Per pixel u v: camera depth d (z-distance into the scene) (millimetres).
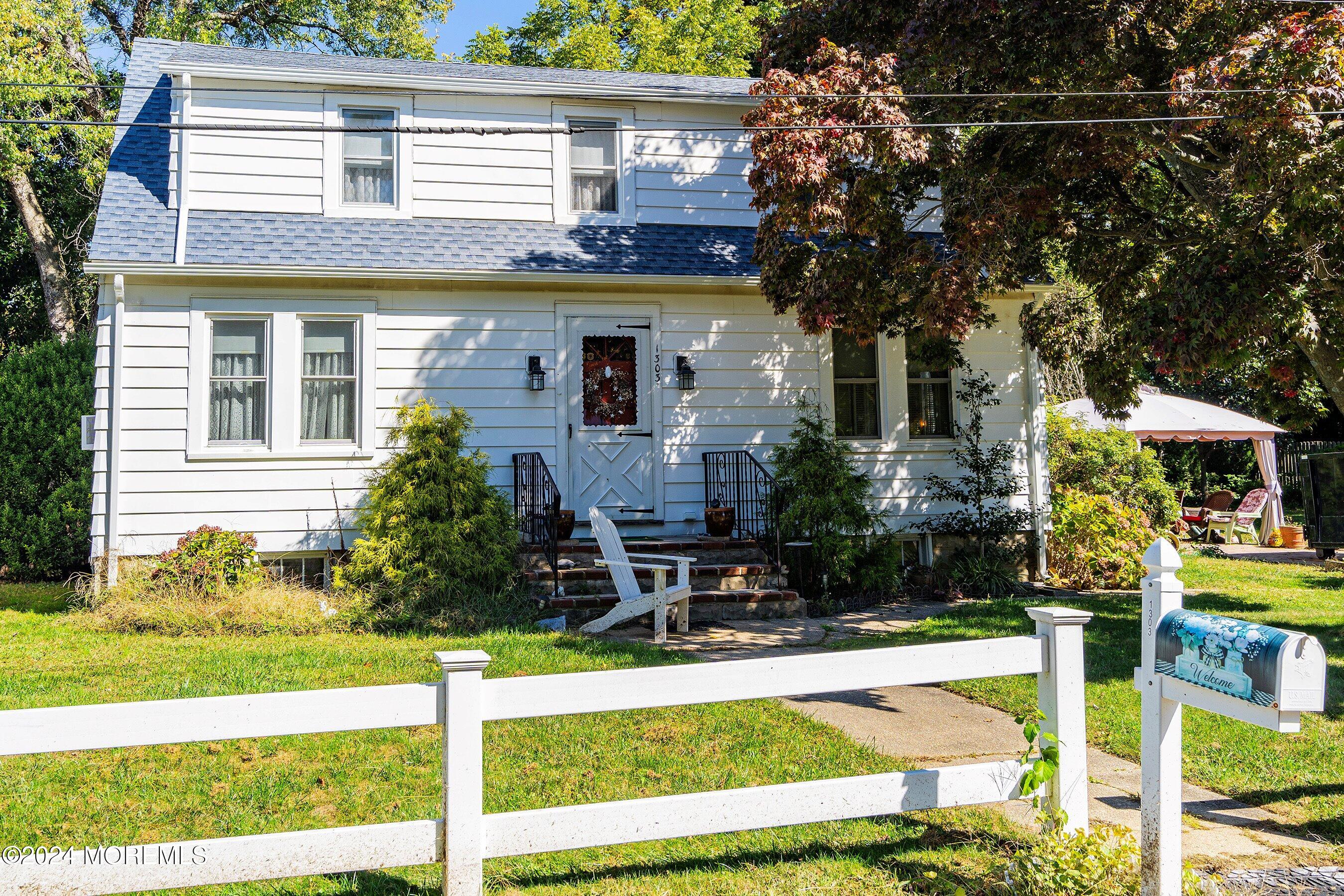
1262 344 10117
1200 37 9141
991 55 9750
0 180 20266
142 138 13141
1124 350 10469
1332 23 7391
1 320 23734
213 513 11688
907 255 10078
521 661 8305
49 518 14359
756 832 4883
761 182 9656
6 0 17078
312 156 12750
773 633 10484
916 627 10633
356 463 12148
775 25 11836
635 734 6359
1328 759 6125
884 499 13820
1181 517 20516
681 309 13359
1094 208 11625
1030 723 4648
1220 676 3604
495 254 12648
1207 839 4883
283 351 12031
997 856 4547
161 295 11672
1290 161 7566
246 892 4148
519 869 4422
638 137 13891
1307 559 17109
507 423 12672
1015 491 13930
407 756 5914
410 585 10555
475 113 13359
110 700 6863
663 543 12211
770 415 13531
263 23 25281
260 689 7203
